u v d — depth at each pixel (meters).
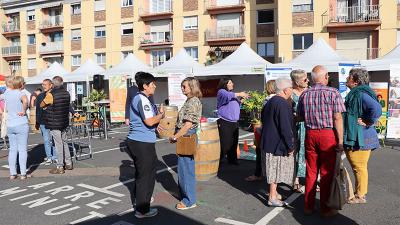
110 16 34.50
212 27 30.28
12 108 7.36
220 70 17.03
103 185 6.93
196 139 5.52
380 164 8.18
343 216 5.07
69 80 22.19
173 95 13.93
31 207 5.78
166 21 32.44
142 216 5.21
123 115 14.14
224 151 7.84
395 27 23.55
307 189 5.10
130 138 5.18
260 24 28.55
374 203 5.57
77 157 9.61
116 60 34.41
